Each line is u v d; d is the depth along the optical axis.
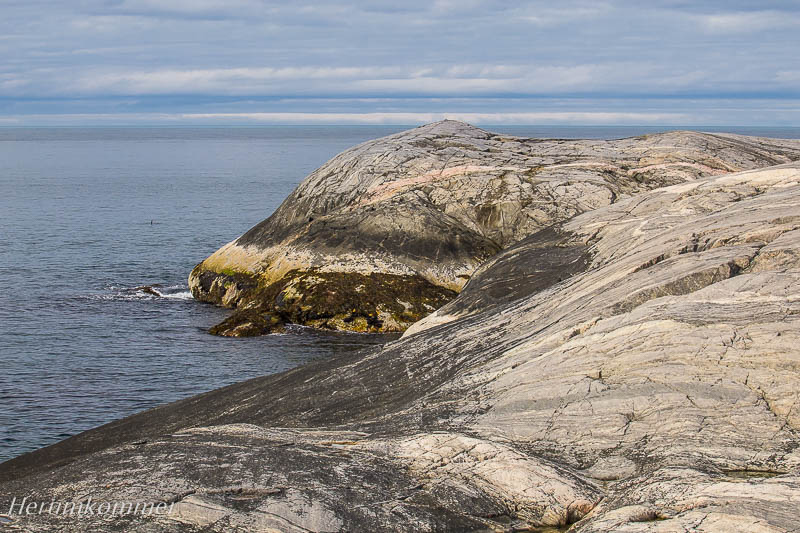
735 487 10.66
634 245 24.34
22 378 32.25
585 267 26.55
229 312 44.25
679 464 12.11
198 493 11.93
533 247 32.25
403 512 11.35
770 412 13.01
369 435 14.95
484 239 44.62
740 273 17.64
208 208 100.88
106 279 53.25
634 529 10.12
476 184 47.75
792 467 11.73
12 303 45.56
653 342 15.27
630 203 32.50
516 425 14.34
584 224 32.25
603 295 19.39
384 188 48.91
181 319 42.44
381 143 54.72
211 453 13.74
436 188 47.91
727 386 13.67
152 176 163.38
